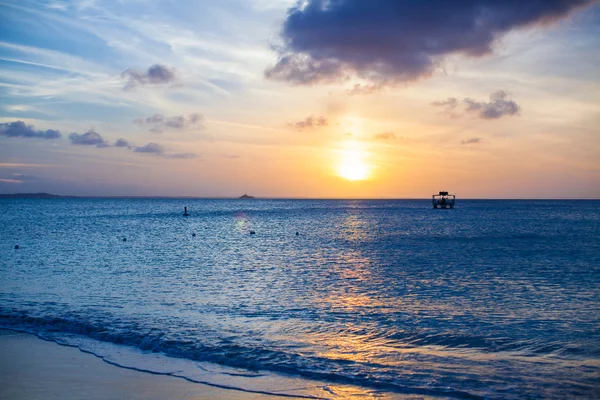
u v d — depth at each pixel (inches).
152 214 4931.1
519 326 622.8
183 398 396.5
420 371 459.5
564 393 406.6
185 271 1137.4
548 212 5487.2
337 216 4589.1
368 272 1114.1
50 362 488.1
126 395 402.3
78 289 888.3
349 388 419.5
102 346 543.8
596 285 919.0
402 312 706.2
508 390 413.4
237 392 410.0
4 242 1903.3
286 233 2481.5
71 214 4832.7
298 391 412.2
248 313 699.4
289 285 941.2
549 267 1167.6
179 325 626.8
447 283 953.5
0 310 709.3
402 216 4500.5
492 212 5487.2
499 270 1124.5
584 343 547.5
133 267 1207.6
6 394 404.8
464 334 586.2
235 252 1588.3
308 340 563.5
